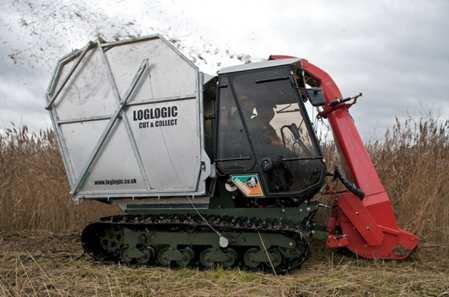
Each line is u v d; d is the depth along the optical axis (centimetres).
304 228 654
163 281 598
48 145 1070
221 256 657
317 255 740
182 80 673
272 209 663
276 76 662
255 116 666
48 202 987
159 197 694
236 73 677
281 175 652
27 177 1018
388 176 980
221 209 678
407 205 898
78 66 734
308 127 648
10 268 668
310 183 644
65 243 853
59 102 745
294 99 655
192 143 666
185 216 686
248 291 551
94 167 725
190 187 668
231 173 668
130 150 702
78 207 994
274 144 657
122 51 709
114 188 715
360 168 703
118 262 699
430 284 578
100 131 719
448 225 856
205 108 700
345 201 690
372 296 538
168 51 681
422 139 978
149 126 690
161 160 684
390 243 682
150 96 689
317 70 742
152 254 685
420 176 920
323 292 547
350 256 729
